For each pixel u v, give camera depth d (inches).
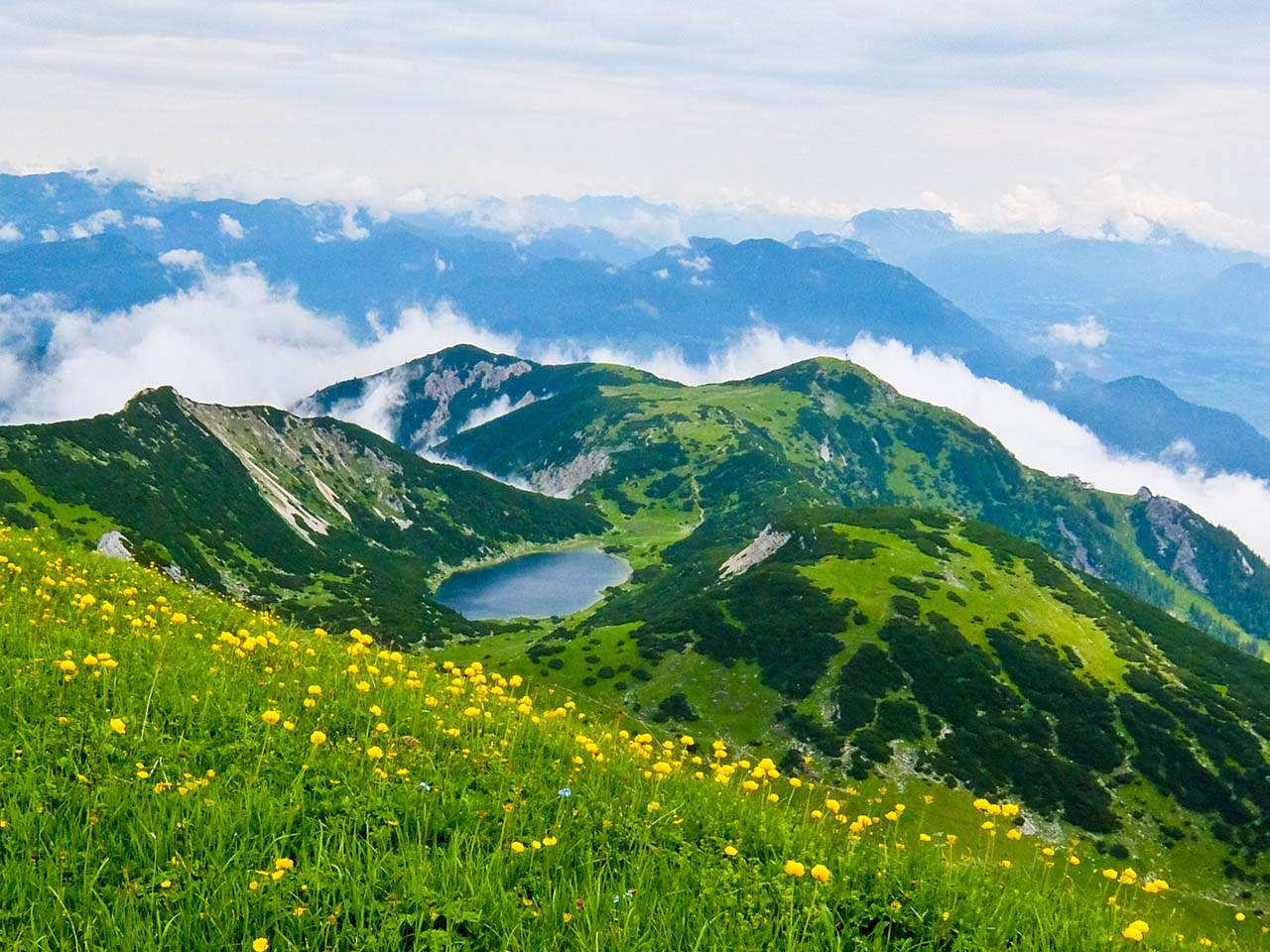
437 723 484.4
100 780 338.6
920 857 394.3
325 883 297.9
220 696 449.4
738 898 331.9
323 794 363.3
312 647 619.8
